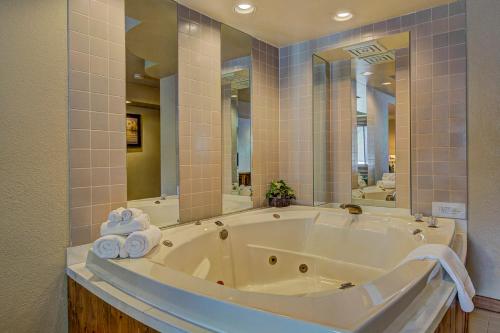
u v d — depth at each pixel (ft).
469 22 7.08
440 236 5.96
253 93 9.01
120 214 4.99
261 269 7.77
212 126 7.78
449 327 3.85
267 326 2.69
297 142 9.66
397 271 3.85
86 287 4.48
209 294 3.17
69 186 5.10
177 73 6.92
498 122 6.83
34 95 4.73
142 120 6.23
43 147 4.82
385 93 8.48
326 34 8.84
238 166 8.56
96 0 5.48
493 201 6.90
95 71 5.45
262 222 7.95
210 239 6.84
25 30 4.65
